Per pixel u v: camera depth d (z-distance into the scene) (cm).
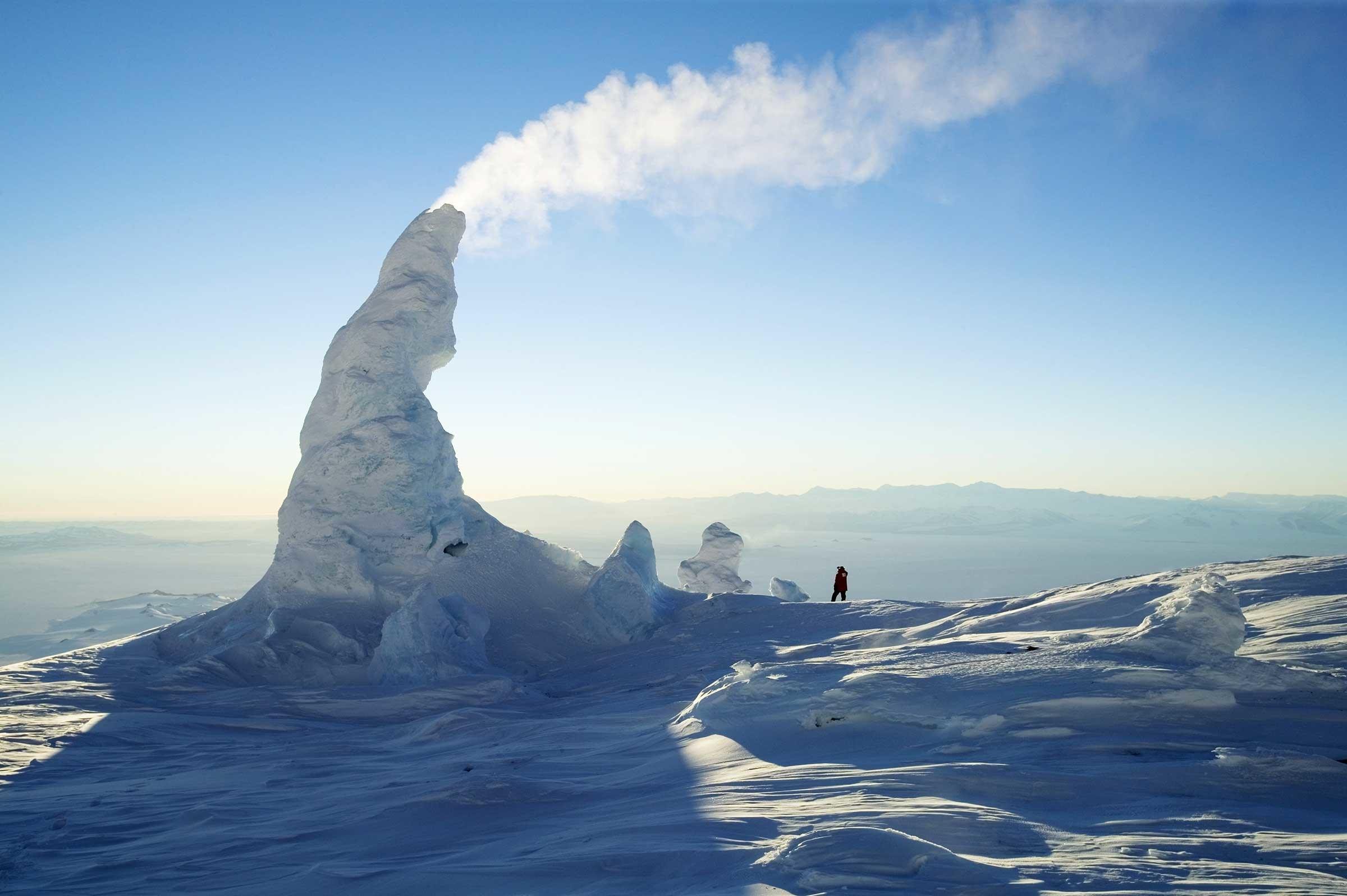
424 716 1952
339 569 2941
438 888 528
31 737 1662
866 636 2167
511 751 1235
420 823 782
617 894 460
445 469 3344
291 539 3023
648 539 3562
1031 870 436
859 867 438
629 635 2908
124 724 1803
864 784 666
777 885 428
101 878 702
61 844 862
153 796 1127
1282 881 407
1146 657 991
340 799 973
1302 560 1942
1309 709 821
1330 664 998
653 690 1880
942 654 1314
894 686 973
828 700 956
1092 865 444
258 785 1165
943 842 501
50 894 659
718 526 5209
